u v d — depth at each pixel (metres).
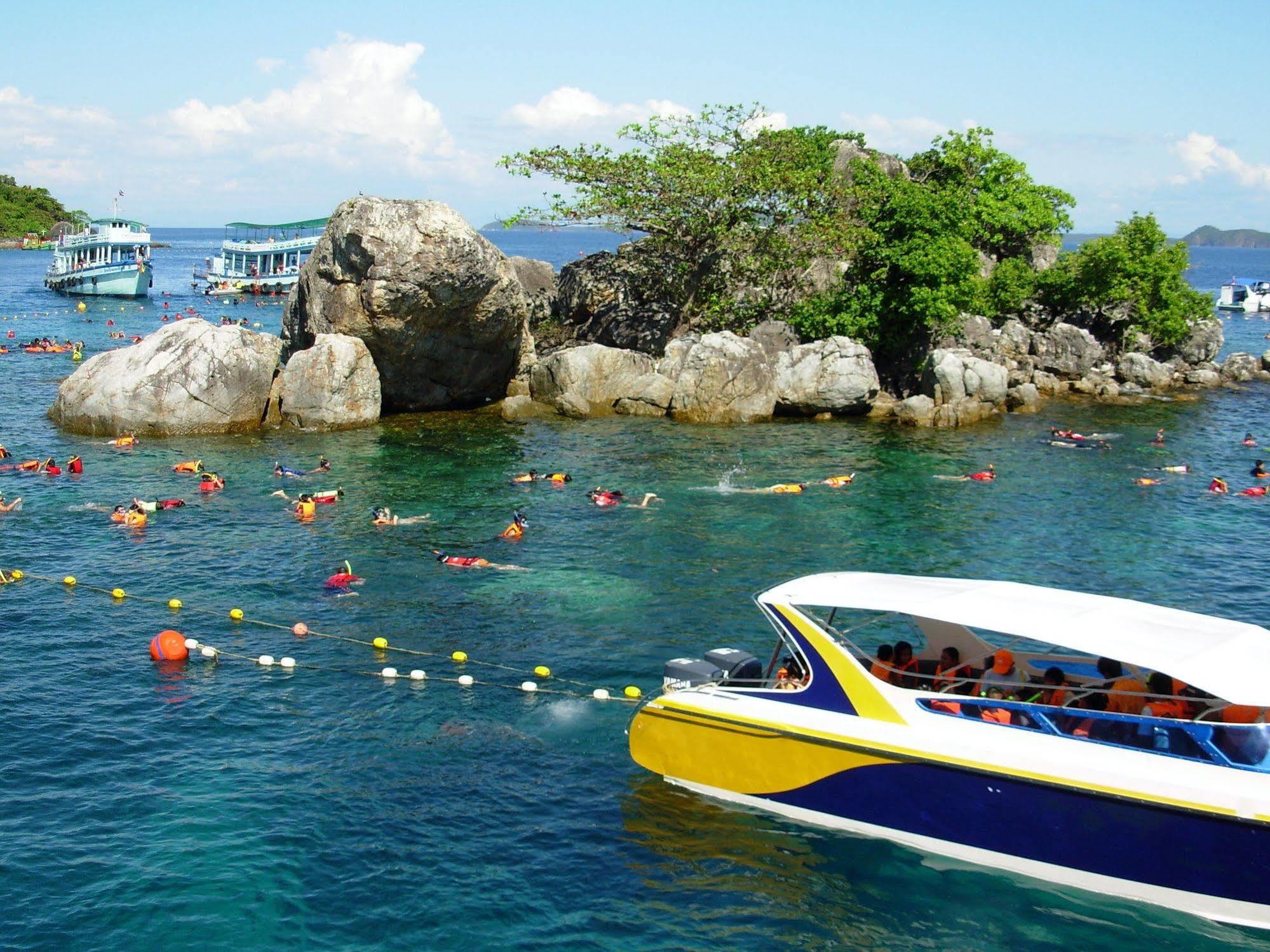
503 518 36.31
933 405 57.41
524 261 79.75
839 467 45.38
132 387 49.03
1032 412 61.66
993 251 86.12
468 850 16.25
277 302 131.38
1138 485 42.97
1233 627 16.27
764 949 13.99
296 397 52.09
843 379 57.88
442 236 52.50
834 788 16.17
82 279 127.38
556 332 71.81
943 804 15.35
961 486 42.16
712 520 36.22
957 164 83.38
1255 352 94.94
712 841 16.38
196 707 21.44
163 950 13.79
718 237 63.88
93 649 24.53
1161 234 75.06
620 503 38.47
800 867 15.68
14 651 24.28
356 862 15.89
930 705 16.06
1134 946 13.92
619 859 15.98
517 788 18.17
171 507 36.88
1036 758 14.81
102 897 14.91
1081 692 15.77
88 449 46.19
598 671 23.33
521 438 51.09
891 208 65.25
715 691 17.48
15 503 36.41
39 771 18.61
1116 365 73.88
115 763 18.97
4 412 53.88
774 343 64.50
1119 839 14.30
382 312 53.19
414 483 41.41
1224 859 13.77
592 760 19.20
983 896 14.92
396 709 21.45
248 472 42.62
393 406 58.84
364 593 28.55
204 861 15.83
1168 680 15.70
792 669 17.61
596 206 62.94
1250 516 38.09
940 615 16.44
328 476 42.25
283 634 25.62
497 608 27.34
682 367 57.59
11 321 100.25
